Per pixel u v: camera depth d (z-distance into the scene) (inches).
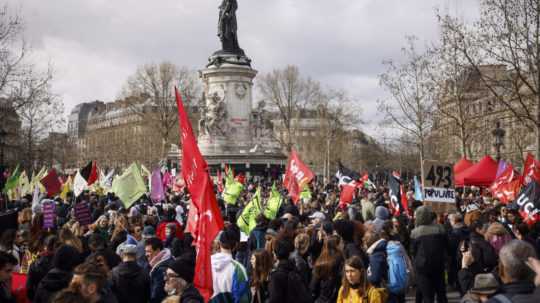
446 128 2031.3
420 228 540.7
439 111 1937.7
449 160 2886.3
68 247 361.4
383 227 524.4
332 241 435.8
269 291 371.2
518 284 243.9
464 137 1830.7
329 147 4252.0
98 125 6707.7
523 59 1352.1
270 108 4323.3
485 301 258.2
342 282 397.1
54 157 4087.1
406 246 640.4
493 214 666.2
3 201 1132.5
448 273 688.4
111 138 4955.7
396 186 858.8
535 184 682.8
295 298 368.8
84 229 650.2
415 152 4675.2
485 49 1380.4
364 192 1229.1
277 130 4662.9
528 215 677.3
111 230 686.5
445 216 709.9
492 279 287.0
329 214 886.4
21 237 540.1
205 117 2650.1
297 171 1021.2
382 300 364.8
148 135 4158.5
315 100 4325.8
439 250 531.8
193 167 380.8
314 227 582.6
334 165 4648.1
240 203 1168.8
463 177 1094.4
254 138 2687.0
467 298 291.1
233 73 2613.2
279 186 1985.7
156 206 922.1
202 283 354.9
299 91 4276.6
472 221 608.4
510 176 937.5
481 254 474.0
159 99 3951.8
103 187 1277.1
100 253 426.9
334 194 1195.9
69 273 353.1
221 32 2684.5
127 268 384.2
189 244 535.5
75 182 1068.5
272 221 598.2
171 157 2859.3
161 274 407.5
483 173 1085.8
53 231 573.9
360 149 5492.1
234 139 2618.1
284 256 380.2
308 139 4744.1
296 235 518.9
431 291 531.8
